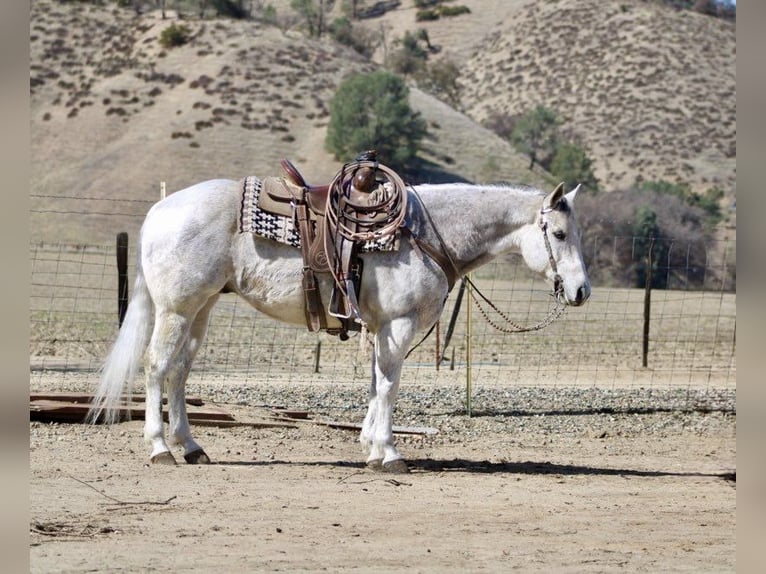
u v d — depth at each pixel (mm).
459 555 7750
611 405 16312
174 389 10875
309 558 7527
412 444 12797
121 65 91000
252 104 84188
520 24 142500
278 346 23109
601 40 130000
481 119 119875
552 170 88375
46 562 7145
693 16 134250
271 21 115438
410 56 131625
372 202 10391
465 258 10812
